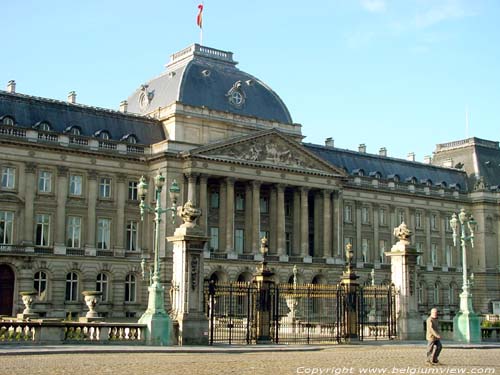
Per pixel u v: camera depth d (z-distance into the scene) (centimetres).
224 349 4047
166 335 4194
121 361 3269
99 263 9025
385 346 4619
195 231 4400
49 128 8881
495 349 4700
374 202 11950
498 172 13675
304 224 10394
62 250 8781
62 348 3697
